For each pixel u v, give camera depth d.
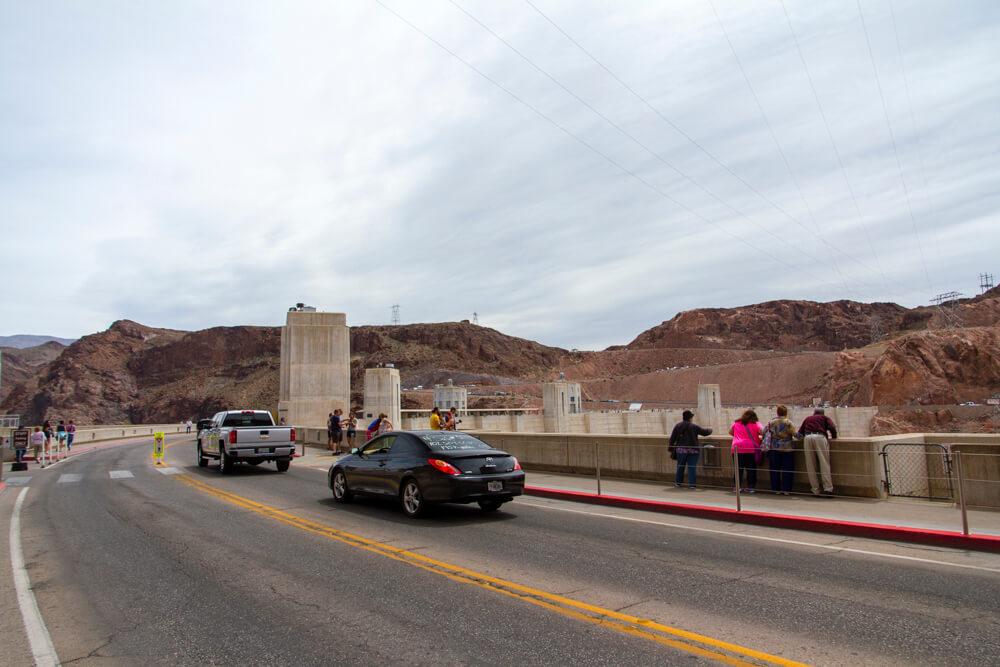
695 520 10.36
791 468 11.95
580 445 16.11
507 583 6.61
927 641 4.81
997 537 7.91
